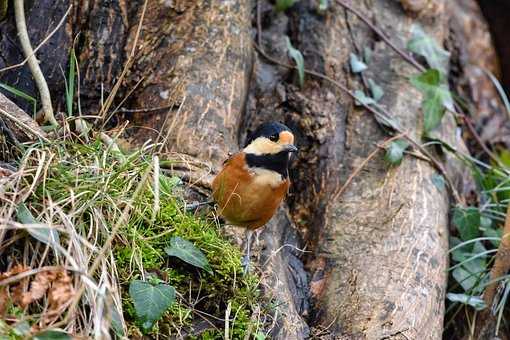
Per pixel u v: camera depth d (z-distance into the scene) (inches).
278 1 428.8
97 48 361.7
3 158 286.2
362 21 447.2
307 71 417.4
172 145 336.5
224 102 355.9
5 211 252.5
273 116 399.2
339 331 309.3
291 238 360.2
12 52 339.9
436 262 344.2
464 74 500.7
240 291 286.4
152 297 257.8
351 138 398.9
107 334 229.3
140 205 285.4
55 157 279.4
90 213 268.1
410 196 372.5
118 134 297.0
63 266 241.4
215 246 293.4
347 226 361.1
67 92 325.1
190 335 269.4
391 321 306.5
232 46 375.6
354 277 331.3
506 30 535.8
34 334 225.3
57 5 354.9
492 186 421.1
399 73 435.2
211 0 384.5
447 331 370.3
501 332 371.2
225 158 336.2
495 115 504.1
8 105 296.2
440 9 476.4
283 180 296.5
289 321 291.1
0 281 234.1
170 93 353.7
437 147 412.5
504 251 350.3
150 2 377.4
